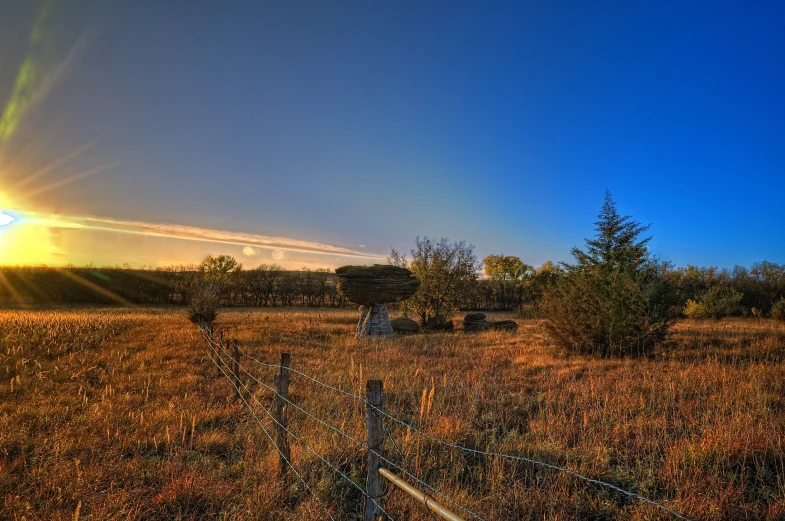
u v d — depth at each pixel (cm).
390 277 2295
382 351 1589
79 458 605
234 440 690
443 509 265
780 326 2136
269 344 1730
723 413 695
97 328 2327
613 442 633
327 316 3659
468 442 659
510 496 491
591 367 1177
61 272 5756
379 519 351
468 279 3125
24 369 1222
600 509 471
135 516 467
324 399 853
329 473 553
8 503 487
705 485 495
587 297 1443
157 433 701
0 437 689
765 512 442
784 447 561
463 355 1455
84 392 999
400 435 661
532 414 794
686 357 1260
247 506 487
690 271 4053
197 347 1634
